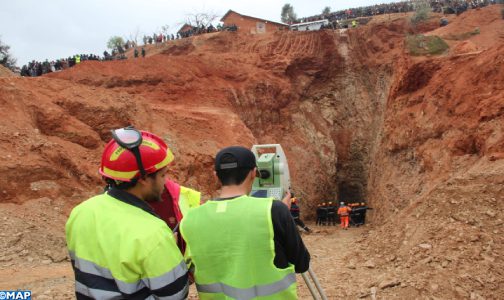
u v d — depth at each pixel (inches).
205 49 1480.1
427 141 645.9
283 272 104.4
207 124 813.9
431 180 569.9
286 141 1144.8
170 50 1544.0
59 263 349.7
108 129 605.6
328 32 1349.7
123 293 89.7
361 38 1344.7
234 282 101.7
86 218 96.0
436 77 705.0
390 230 369.7
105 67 985.5
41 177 455.8
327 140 1236.5
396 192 688.4
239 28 1990.7
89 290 91.5
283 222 105.4
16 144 468.1
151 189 102.3
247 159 110.7
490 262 252.5
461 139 537.0
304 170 1111.6
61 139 543.8
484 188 332.8
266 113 1132.5
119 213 95.0
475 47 795.4
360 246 382.0
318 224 935.7
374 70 1280.8
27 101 542.0
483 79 567.2
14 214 398.6
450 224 309.4
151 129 674.8
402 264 293.3
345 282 285.0
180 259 95.3
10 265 326.0
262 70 1217.4
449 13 1503.4
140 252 89.9
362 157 1222.9
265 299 101.9
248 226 102.9
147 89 975.6
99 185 515.5
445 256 270.5
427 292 239.1
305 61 1305.4
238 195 109.7
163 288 90.3
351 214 845.2
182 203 125.8
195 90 1022.4
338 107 1298.0
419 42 850.1
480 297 226.4
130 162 96.8
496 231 283.4
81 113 592.7
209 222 106.1
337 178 1234.0
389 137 807.1
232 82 1126.4
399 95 801.6
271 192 187.6
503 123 468.1
